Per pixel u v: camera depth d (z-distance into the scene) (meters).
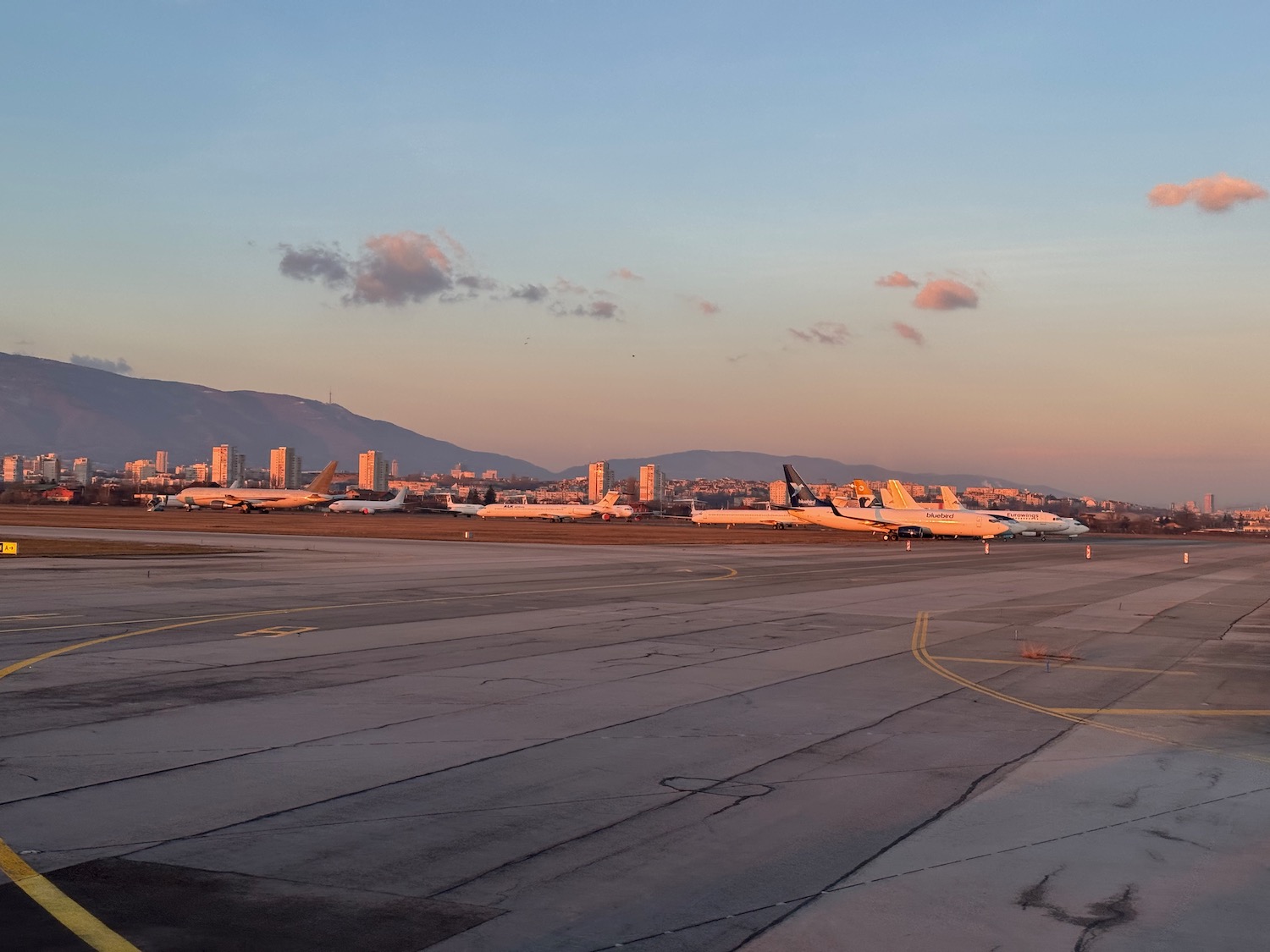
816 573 53.34
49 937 7.13
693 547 85.00
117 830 9.52
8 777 11.29
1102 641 26.53
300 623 26.67
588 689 17.72
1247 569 68.38
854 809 10.65
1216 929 7.65
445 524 152.00
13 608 29.45
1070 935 7.50
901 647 24.61
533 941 7.28
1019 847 9.48
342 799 10.71
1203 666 22.17
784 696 17.45
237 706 15.64
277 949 7.05
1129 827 10.16
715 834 9.72
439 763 12.30
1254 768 12.76
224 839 9.36
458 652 22.02
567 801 10.77
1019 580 51.38
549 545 82.19
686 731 14.40
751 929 7.54
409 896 8.08
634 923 7.62
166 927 7.37
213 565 49.12
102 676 18.11
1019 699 17.64
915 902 8.10
